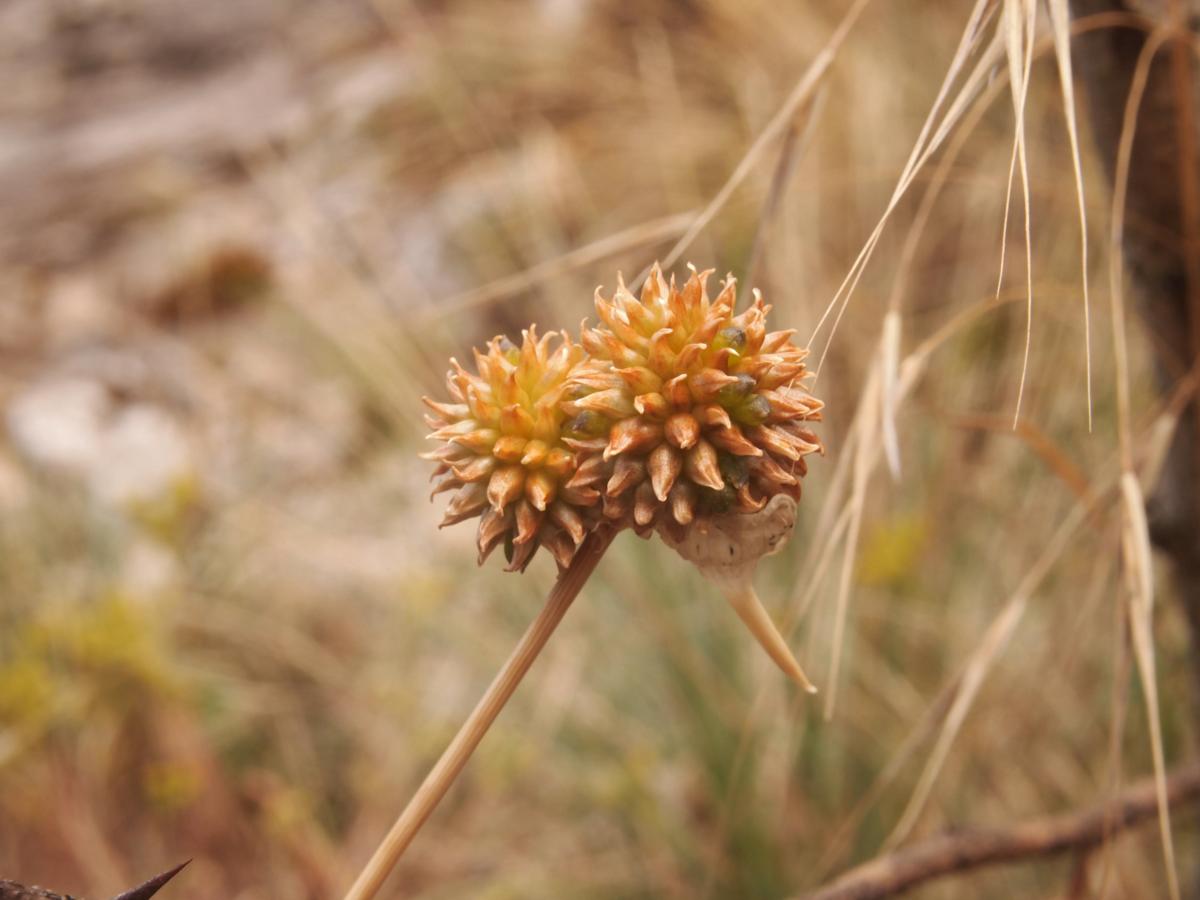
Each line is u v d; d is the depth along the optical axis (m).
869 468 0.26
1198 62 0.26
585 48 1.03
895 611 0.55
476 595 0.67
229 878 0.63
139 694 0.65
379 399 0.83
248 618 0.73
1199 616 0.33
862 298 0.70
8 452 0.86
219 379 0.93
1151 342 0.30
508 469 0.16
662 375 0.16
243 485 0.83
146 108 1.30
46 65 1.41
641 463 0.16
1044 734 0.53
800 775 0.52
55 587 0.73
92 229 1.15
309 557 0.73
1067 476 0.31
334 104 1.13
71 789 0.63
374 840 0.64
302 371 0.92
